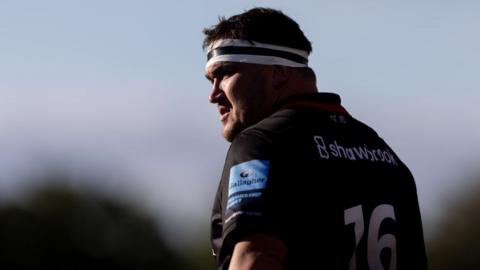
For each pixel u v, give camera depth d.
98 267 59.50
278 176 12.26
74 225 59.59
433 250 70.00
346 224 12.54
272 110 13.23
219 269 12.44
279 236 12.06
